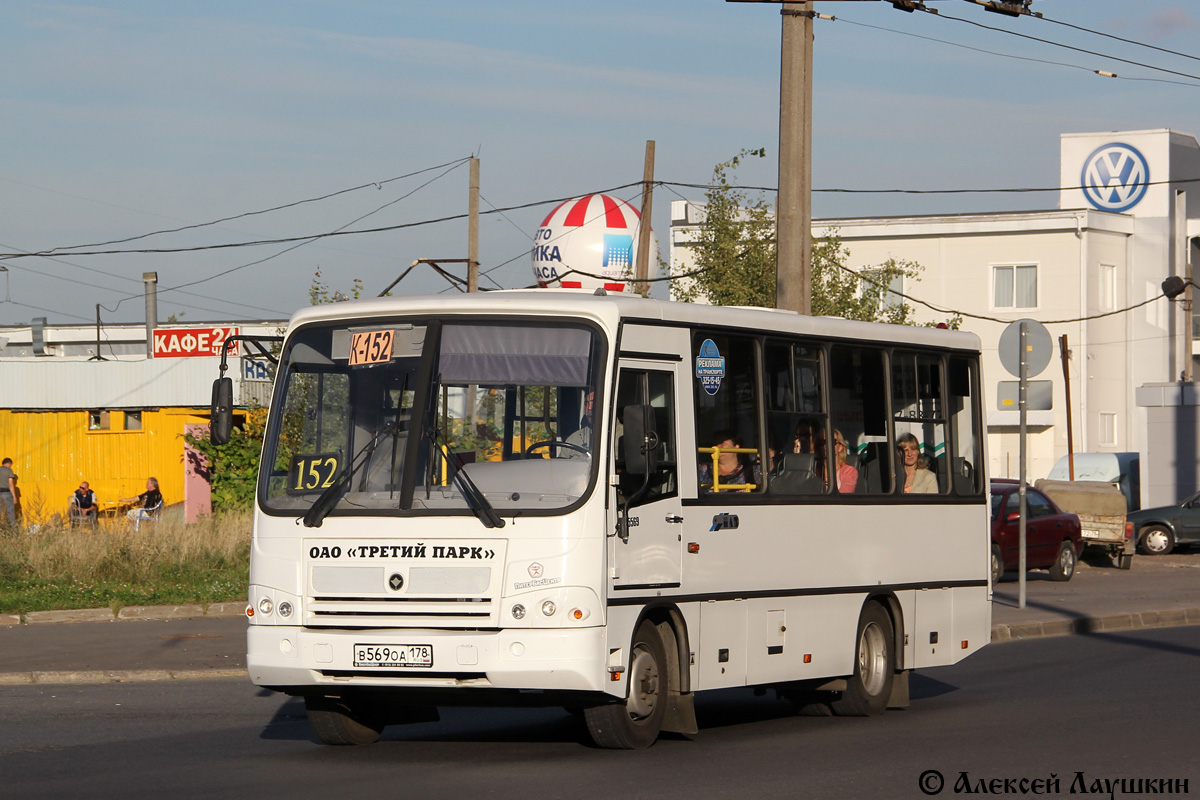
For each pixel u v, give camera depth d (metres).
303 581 12.72
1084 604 30.03
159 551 30.59
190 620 25.88
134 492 49.22
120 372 49.44
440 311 13.15
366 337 13.23
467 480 12.58
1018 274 76.69
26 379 49.88
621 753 13.20
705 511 13.96
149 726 15.35
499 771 12.20
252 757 13.13
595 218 43.25
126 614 26.11
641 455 12.45
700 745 13.84
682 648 13.63
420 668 12.30
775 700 18.52
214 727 15.30
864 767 12.44
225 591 28.38
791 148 23.78
